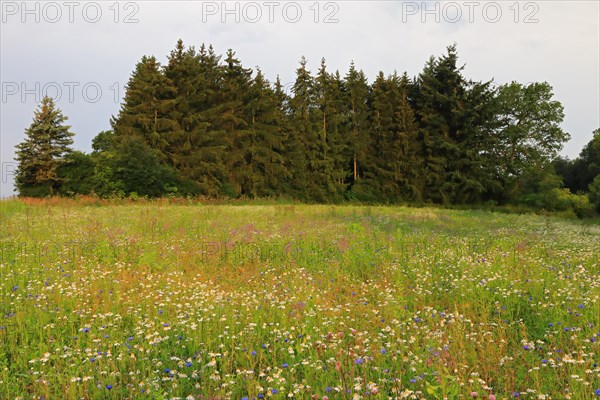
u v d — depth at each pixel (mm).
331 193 53312
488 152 52406
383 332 5676
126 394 4223
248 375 4387
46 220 16719
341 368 4102
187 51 50156
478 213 32219
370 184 55594
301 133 54594
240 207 28125
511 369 4332
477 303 6730
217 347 5145
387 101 58000
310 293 7418
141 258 9828
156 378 4320
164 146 44188
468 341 5285
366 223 18062
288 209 24109
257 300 6879
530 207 47500
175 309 6512
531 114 55344
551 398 3807
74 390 4066
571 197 43781
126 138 39312
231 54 50344
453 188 51188
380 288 7969
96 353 4703
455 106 52844
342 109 58688
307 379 4301
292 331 5664
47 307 6613
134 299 6906
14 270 8680
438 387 3764
